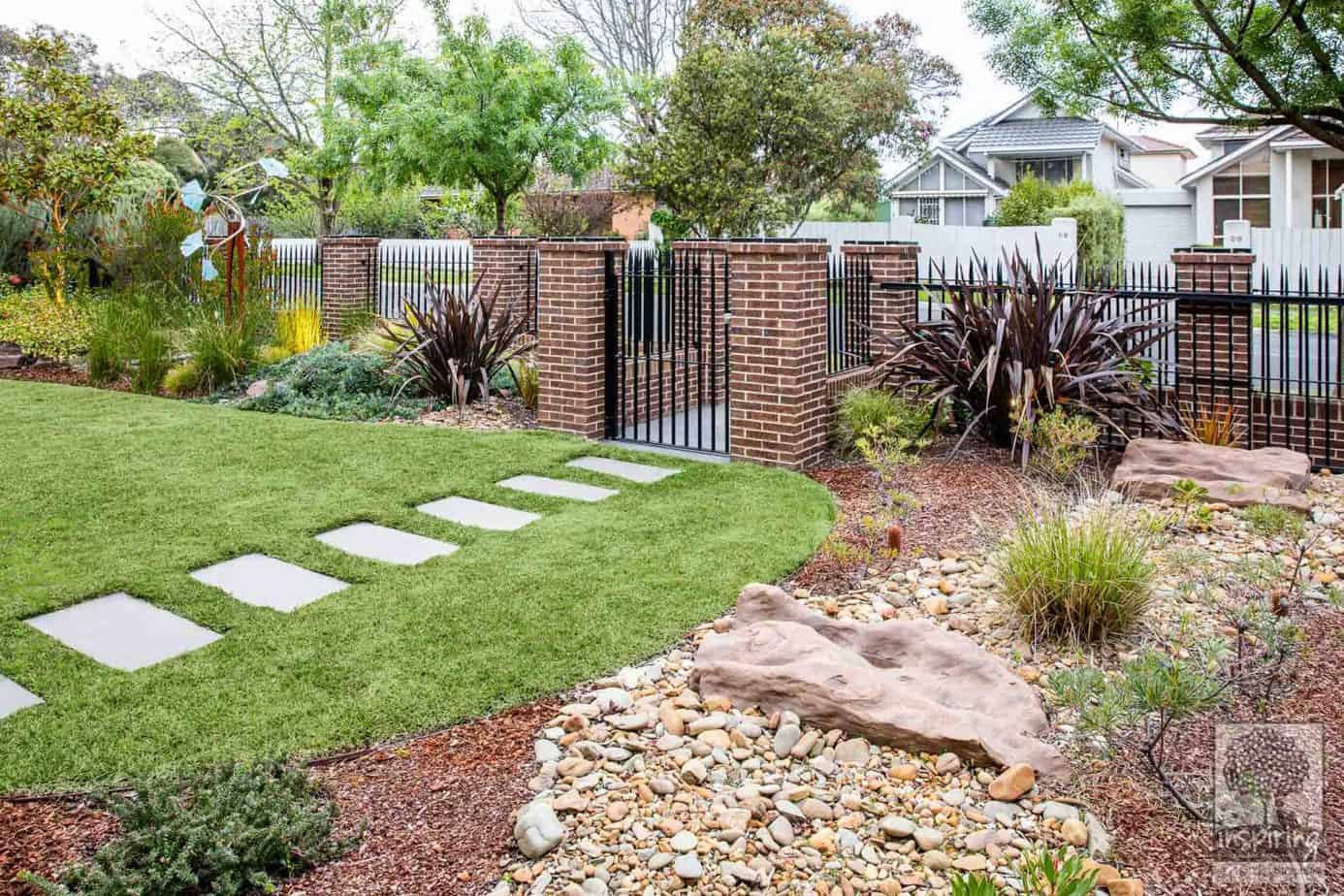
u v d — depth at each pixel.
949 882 2.77
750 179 22.81
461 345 10.05
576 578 5.32
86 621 4.80
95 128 16.33
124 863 2.71
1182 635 4.23
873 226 22.92
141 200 18.91
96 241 15.82
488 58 20.16
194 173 28.48
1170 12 10.74
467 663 4.29
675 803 3.15
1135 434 8.04
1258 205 27.23
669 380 10.38
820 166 24.53
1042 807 3.11
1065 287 8.79
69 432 8.81
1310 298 7.43
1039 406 7.41
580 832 3.01
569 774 3.34
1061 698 3.63
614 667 4.27
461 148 20.34
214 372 11.12
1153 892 2.71
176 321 12.67
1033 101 12.54
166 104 27.86
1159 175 46.59
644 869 2.83
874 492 6.94
